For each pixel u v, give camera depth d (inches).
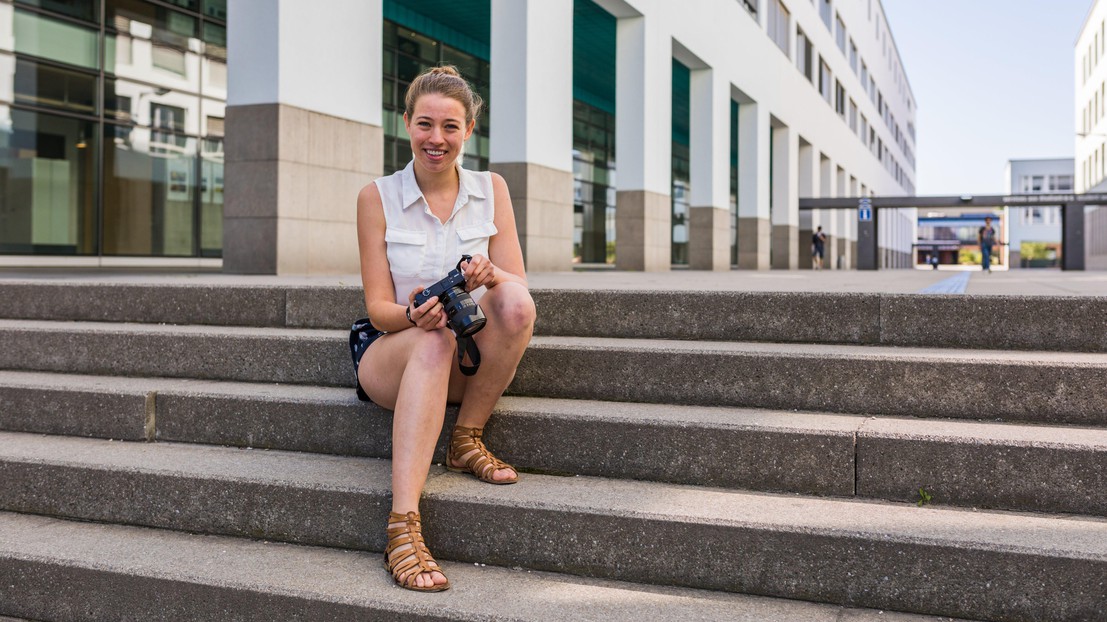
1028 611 84.6
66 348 147.4
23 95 530.3
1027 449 97.2
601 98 1102.4
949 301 127.3
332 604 89.1
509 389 129.3
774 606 89.7
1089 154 2150.6
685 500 101.3
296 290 152.8
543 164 507.8
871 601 89.1
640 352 123.4
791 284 279.9
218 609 93.4
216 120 650.2
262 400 122.8
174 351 141.5
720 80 798.5
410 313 100.7
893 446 101.3
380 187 112.1
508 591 92.4
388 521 99.0
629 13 618.5
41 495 116.1
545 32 506.9
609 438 111.4
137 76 594.2
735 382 120.2
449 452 112.8
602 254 1124.5
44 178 543.5
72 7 553.9
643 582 96.0
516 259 116.2
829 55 1347.2
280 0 334.0
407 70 750.5
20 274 397.1
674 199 1314.0
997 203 1017.5
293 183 344.5
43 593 100.2
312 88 352.8
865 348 126.4
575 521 97.9
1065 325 122.6
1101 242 1859.0
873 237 1093.1
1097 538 87.5
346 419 119.0
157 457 117.7
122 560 99.4
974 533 89.1
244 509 108.0
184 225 627.5
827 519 93.8
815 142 1239.5
